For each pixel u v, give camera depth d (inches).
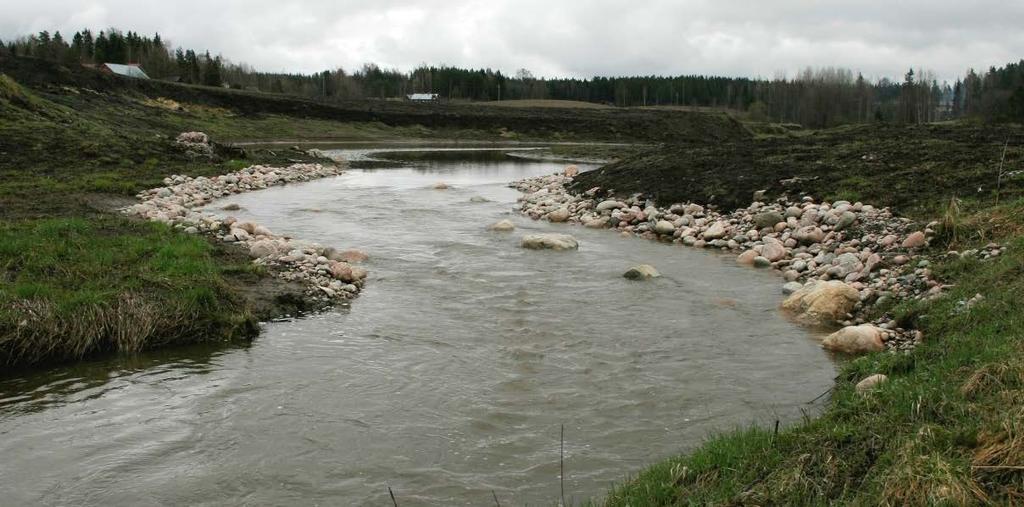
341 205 1113.4
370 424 347.9
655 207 1003.9
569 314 536.7
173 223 784.3
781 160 1093.1
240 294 531.2
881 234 705.0
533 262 717.3
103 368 423.2
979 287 462.9
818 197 884.6
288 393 385.4
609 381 405.1
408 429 342.6
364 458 313.9
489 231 896.9
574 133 3681.1
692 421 351.3
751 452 267.6
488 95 6200.8
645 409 366.6
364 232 871.7
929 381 298.5
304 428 343.3
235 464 308.3
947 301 467.2
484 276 652.7
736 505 234.7
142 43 4926.2
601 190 1132.5
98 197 984.9
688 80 6683.1
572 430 342.3
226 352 451.8
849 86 4726.9
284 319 520.4
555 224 985.5
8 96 1577.3
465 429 343.0
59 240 578.9
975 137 1133.7
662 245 833.5
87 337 441.7
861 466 238.8
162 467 305.7
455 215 1035.9
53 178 1107.3
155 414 358.9
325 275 618.5
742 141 1440.7
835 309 526.9
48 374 413.1
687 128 3804.1
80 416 356.5
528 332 492.7
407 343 468.8
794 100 4906.5
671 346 467.2
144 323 459.2
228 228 788.6
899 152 1020.5
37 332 430.3
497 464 309.0
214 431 339.9
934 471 210.7
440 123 3631.9
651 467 283.7
